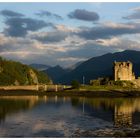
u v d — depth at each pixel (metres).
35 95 195.50
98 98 172.75
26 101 146.00
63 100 155.25
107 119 79.62
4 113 93.19
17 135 58.97
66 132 61.72
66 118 81.69
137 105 126.31
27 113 93.69
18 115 88.38
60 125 69.88
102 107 116.19
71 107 115.25
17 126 68.44
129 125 69.56
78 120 77.69
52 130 63.84
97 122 74.12
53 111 100.00
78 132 61.59
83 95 192.12
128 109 108.38
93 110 104.00
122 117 83.94
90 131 62.38
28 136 58.16
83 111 100.31
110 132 61.09
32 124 71.38
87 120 77.56
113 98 173.38
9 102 139.00
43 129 65.00
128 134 58.97
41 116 85.94
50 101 147.00
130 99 166.38
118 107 116.56
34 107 114.75
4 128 65.81
